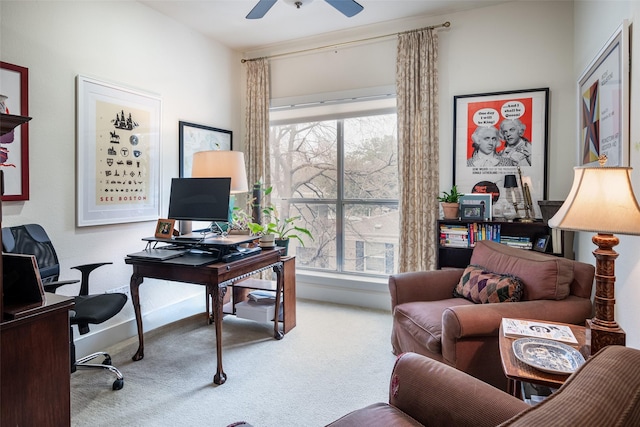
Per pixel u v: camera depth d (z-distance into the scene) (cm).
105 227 286
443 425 115
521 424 69
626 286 189
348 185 414
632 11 183
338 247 420
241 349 280
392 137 390
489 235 309
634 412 70
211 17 343
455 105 338
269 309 309
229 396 215
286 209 443
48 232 247
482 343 193
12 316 119
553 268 211
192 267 233
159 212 330
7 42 224
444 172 346
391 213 395
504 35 323
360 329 321
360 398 214
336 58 389
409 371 131
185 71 358
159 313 333
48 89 245
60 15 252
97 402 209
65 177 257
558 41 308
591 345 142
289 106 415
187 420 193
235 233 286
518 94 318
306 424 190
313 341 295
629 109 185
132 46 304
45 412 129
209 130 388
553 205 286
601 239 142
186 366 252
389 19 352
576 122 292
